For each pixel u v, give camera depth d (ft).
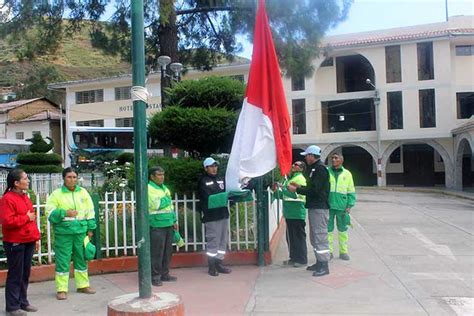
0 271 23.44
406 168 126.11
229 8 54.19
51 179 67.00
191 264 27.14
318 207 24.85
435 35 114.52
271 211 31.68
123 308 13.55
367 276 24.73
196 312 19.19
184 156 30.60
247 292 21.97
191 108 28.25
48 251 25.08
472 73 118.42
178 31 60.54
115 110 146.41
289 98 126.52
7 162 113.80
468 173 120.26
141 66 14.67
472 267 27.25
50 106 172.65
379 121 120.06
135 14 14.58
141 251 14.57
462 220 50.60
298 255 27.25
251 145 24.31
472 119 110.22
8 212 18.98
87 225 22.21
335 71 125.80
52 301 21.09
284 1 51.29
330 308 19.51
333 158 29.73
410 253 31.60
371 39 120.37
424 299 20.66
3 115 162.50
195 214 27.58
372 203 74.54
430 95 116.98
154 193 23.34
